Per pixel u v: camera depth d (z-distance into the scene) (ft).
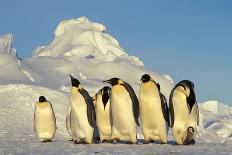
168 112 70.03
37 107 82.17
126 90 67.82
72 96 71.10
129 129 68.39
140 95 66.74
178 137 65.21
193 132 64.44
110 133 76.28
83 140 72.33
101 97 76.18
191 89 63.72
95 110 77.10
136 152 56.18
